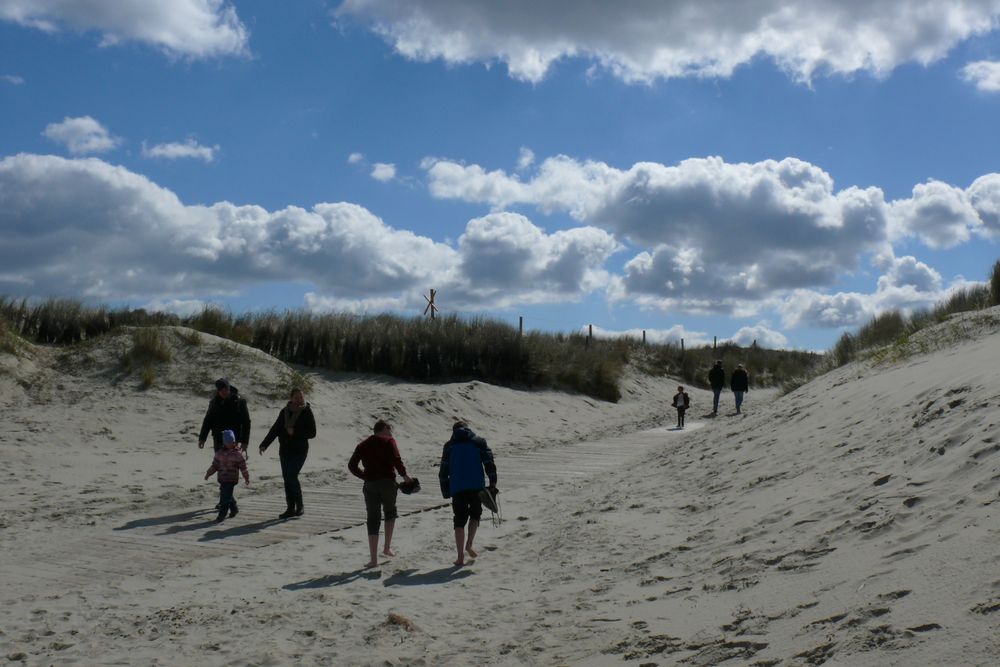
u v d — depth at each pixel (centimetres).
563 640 592
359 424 2234
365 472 972
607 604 665
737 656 478
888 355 1553
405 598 774
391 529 975
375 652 610
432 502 1378
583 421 2873
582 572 796
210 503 1362
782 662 446
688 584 663
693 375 4378
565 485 1495
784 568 615
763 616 529
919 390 1057
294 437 1262
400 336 2903
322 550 1030
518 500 1355
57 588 854
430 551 1005
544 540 991
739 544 740
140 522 1202
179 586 853
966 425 771
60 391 2097
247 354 2408
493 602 744
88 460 1670
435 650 609
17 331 2406
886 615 454
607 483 1417
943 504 610
